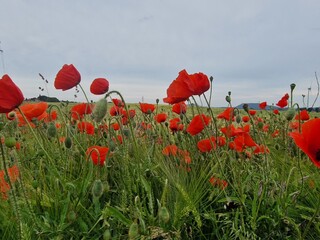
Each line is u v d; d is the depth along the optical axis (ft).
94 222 1.07
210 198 1.18
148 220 1.06
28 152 1.83
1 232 1.07
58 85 1.69
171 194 1.19
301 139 0.71
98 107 1.06
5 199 1.15
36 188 1.16
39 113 1.40
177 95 1.28
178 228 1.04
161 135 1.98
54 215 1.11
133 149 1.40
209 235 1.13
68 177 1.30
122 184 1.24
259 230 1.09
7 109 1.04
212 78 1.33
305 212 1.16
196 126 1.45
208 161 1.49
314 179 1.27
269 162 1.53
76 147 1.66
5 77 1.02
